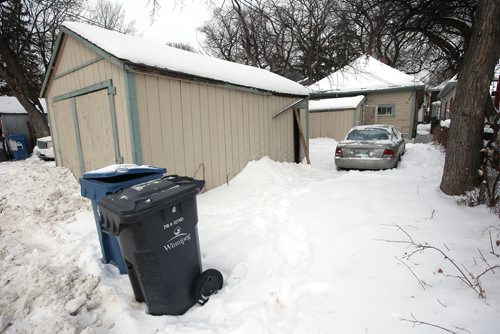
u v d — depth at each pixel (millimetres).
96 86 5594
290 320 2215
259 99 7707
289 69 24469
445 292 2201
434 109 39844
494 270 2402
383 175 6520
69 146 7434
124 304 2551
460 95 4434
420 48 8609
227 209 5035
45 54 18703
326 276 2658
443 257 2723
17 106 16156
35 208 5336
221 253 3383
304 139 9531
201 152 6055
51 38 18219
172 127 5457
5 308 2605
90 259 3322
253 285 2711
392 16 6938
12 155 14719
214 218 4617
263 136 7973
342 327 2020
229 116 6703
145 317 2383
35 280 2980
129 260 2305
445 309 2023
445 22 7066
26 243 4105
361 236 3357
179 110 5559
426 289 2281
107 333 2291
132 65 4664
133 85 4801
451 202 4266
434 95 39500
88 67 5848
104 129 5750
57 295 2717
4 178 7527
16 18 15383
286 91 8734
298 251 3299
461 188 4488
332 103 17172
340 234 3496
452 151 4551
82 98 6281
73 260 3475
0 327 2357
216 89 6312
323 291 2467
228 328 2203
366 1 7594
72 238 4090
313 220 4027
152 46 6375
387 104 19453
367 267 2715
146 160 5059
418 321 1942
